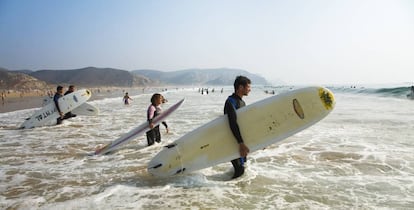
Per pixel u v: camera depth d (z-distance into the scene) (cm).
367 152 573
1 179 430
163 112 659
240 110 410
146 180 417
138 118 1269
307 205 324
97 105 2239
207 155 411
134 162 524
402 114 1259
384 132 808
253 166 480
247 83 408
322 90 425
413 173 436
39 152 615
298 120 415
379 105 1803
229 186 387
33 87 10050
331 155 552
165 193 363
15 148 658
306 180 407
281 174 435
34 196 359
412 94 2389
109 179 426
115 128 969
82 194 365
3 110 1877
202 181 407
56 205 328
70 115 1162
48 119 1054
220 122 424
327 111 415
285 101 424
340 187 379
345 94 3662
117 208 318
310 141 693
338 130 852
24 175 450
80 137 802
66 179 428
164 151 428
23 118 1359
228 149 405
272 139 407
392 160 512
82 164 515
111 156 575
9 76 10069
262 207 319
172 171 416
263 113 414
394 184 389
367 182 398
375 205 322
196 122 1066
